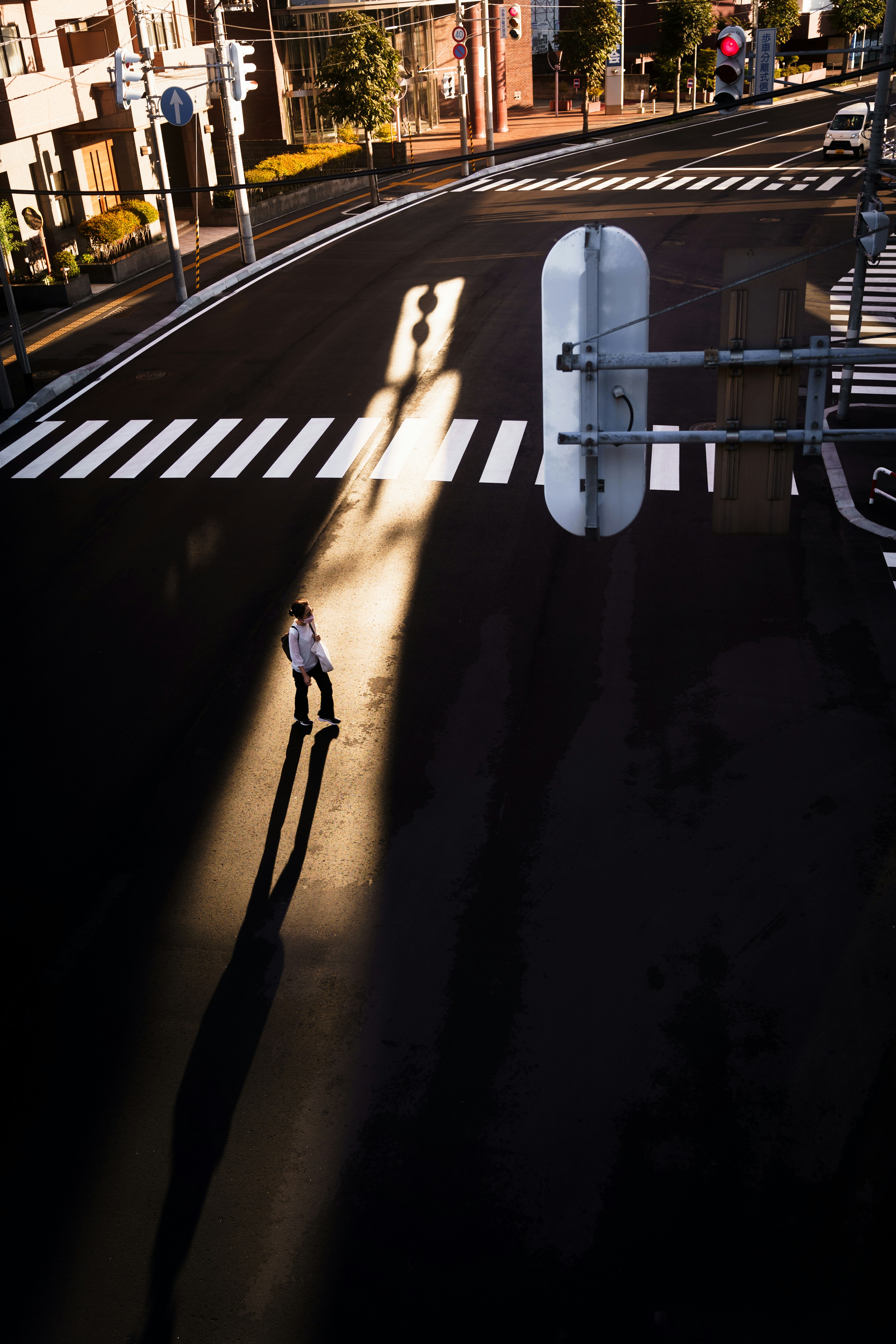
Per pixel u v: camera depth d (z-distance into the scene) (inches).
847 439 201.0
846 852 418.3
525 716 509.0
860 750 472.1
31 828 463.2
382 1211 301.9
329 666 499.8
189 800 473.1
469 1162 313.7
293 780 479.8
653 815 443.5
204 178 1651.1
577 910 400.5
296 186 1740.9
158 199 1637.6
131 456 840.3
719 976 369.4
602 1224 294.8
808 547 636.1
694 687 521.0
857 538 642.8
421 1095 335.0
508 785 466.0
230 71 1259.2
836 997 359.3
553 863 422.6
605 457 203.9
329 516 717.9
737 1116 322.0
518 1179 308.0
